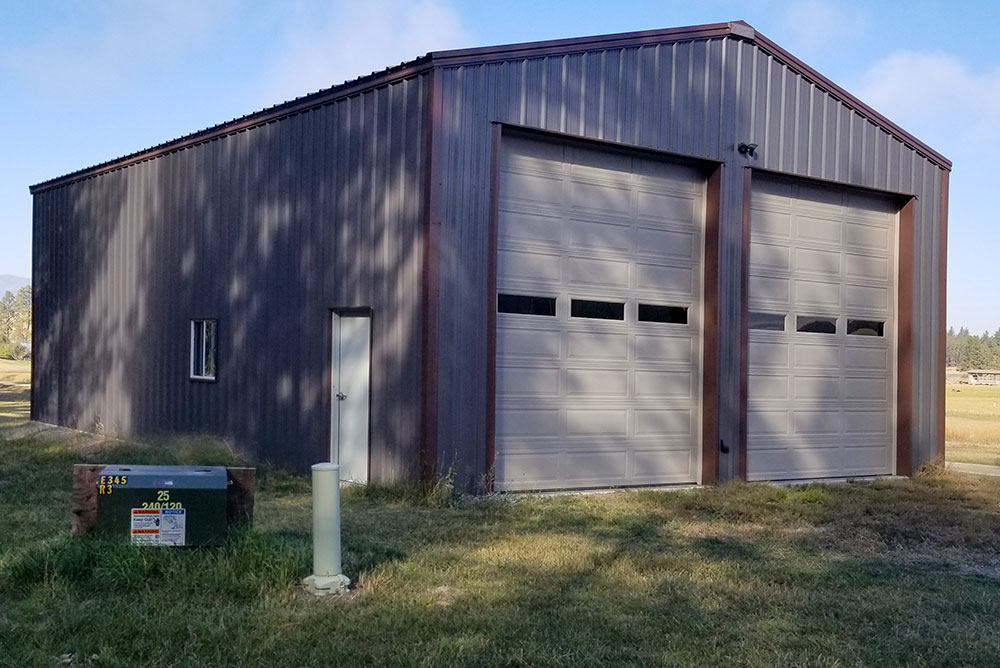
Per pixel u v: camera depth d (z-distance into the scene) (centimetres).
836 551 841
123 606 570
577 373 1170
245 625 549
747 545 848
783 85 1332
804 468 1373
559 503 1045
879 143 1445
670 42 1218
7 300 13075
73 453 1391
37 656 489
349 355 1172
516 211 1125
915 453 1467
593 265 1186
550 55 1113
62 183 1923
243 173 1382
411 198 1059
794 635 571
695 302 1276
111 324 1742
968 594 684
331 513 628
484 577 684
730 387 1267
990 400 4894
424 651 520
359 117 1152
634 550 800
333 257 1184
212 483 649
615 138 1166
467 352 1048
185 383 1503
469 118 1056
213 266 1443
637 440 1217
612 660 518
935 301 1512
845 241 1443
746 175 1288
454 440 1035
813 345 1395
